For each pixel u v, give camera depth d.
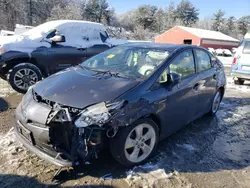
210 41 37.47
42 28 6.91
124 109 2.82
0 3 46.62
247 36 9.09
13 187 2.68
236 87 8.84
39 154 2.80
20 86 6.07
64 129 2.69
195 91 4.11
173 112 3.60
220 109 6.01
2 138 3.67
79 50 6.95
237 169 3.33
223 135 4.44
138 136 3.10
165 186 2.84
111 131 2.72
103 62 4.02
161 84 3.38
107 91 2.97
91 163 3.16
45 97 2.98
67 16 46.34
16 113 3.18
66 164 2.64
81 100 2.83
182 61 3.94
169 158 3.45
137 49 4.04
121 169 3.08
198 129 4.62
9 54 5.88
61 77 3.51
